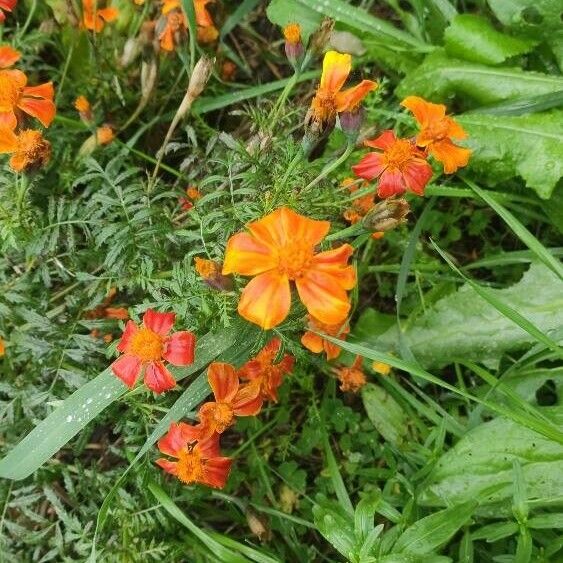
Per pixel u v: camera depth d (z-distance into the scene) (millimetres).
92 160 315
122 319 323
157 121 392
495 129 374
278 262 240
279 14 406
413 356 348
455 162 300
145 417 313
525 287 364
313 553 351
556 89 374
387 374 371
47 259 321
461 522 273
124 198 314
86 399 288
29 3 389
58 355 315
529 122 371
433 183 393
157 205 347
